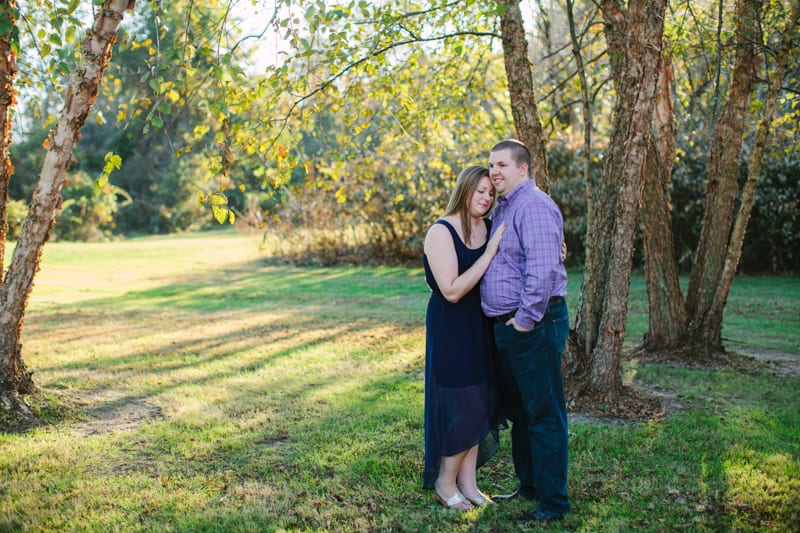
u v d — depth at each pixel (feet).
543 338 10.13
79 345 26.30
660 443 13.56
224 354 24.43
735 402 17.07
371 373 20.99
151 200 138.00
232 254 77.46
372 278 53.62
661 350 22.76
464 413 10.73
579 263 53.88
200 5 15.40
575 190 51.08
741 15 21.42
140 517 10.71
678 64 30.58
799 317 31.45
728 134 21.84
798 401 16.97
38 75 20.15
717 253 22.11
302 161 17.54
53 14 12.25
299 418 16.03
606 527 10.01
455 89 23.85
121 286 50.03
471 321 10.80
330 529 10.23
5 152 15.81
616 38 18.29
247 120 15.83
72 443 14.15
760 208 45.93
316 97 18.20
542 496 10.37
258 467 12.84
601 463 12.67
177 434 14.82
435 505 11.03
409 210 59.77
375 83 19.79
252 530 10.14
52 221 15.74
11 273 15.58
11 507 10.99
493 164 10.43
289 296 43.42
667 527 9.95
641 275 50.06
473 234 10.85
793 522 10.01
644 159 15.24
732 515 10.32
